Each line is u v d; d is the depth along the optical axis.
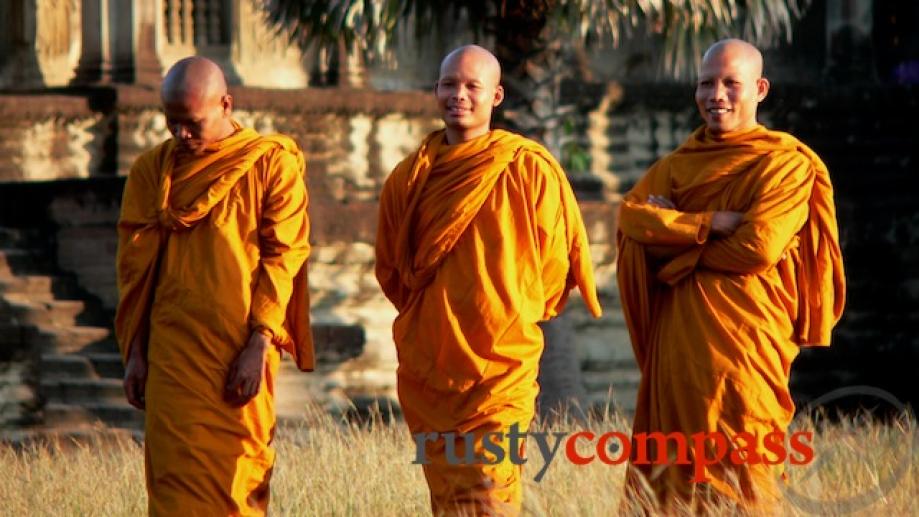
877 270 53.12
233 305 19.89
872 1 60.78
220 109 20.47
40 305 41.50
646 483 20.77
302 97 51.31
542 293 20.88
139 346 20.38
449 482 20.33
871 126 58.12
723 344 21.31
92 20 51.19
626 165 56.78
